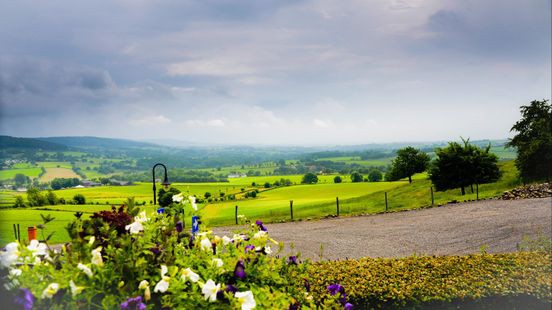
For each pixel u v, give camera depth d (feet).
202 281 16.46
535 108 187.83
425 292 34.06
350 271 39.19
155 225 17.97
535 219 73.15
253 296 16.79
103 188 498.28
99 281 14.94
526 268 38.52
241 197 349.41
